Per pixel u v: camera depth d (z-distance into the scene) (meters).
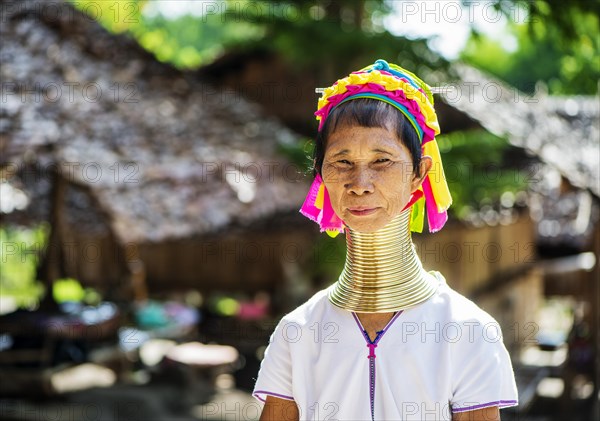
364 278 2.38
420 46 9.29
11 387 9.73
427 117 2.37
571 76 8.92
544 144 12.03
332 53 9.41
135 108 9.91
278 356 2.46
